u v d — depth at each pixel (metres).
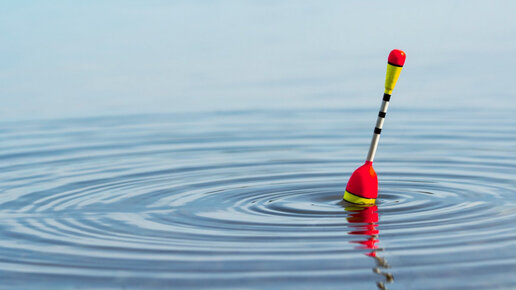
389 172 5.95
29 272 3.72
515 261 3.68
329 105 8.72
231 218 4.64
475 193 5.19
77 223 4.58
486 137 7.13
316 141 7.12
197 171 6.05
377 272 3.58
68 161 6.48
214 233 4.30
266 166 6.20
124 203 5.07
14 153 6.85
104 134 7.59
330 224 4.45
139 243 4.13
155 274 3.63
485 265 3.64
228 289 3.42
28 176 5.96
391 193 5.27
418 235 4.17
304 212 4.75
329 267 3.66
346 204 4.95
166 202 5.09
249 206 4.95
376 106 8.62
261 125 7.86
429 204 4.90
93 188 5.53
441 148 6.75
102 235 4.31
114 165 6.30
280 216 4.67
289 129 7.64
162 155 6.66
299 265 3.70
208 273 3.62
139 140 7.30
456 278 3.48
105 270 3.71
